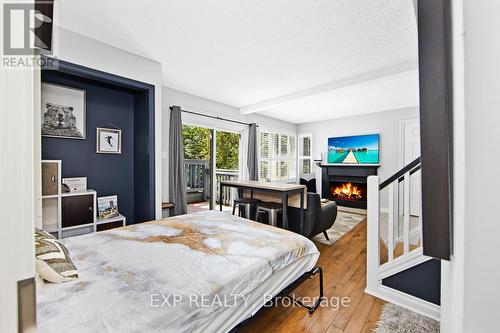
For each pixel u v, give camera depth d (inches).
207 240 68.3
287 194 121.3
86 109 113.6
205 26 84.1
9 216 10.6
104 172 120.0
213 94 165.9
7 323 10.6
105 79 98.0
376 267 83.3
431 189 13.5
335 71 122.0
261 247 64.2
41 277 43.6
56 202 96.3
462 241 11.6
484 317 11.1
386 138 209.5
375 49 98.8
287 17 78.2
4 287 10.5
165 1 71.2
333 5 72.2
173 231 76.2
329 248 128.1
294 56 105.9
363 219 193.0
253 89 153.7
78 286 43.9
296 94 158.6
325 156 253.0
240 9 74.6
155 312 38.4
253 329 65.5
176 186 151.6
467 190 11.3
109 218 111.3
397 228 105.4
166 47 100.0
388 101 177.8
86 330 33.9
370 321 69.3
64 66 86.4
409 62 108.8
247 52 103.0
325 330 65.5
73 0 70.7
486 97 10.6
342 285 89.5
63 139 106.7
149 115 114.7
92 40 93.4
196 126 176.6
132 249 60.8
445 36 12.8
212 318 45.4
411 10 74.0
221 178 226.1
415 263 75.5
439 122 13.0
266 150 240.8
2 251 10.5
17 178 10.9
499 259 10.7
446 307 17.8
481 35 10.8
